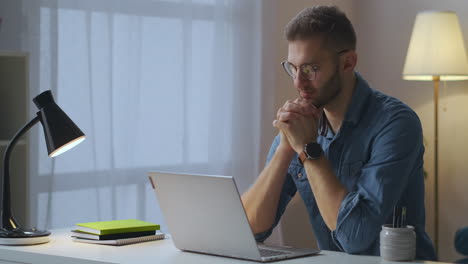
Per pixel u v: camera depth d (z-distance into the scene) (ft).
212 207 6.04
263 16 12.82
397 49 14.93
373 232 6.36
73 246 6.79
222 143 12.22
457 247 11.84
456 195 14.35
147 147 11.19
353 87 7.32
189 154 11.76
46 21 9.94
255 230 7.59
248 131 12.60
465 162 14.23
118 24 10.75
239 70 12.45
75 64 10.26
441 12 13.00
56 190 10.19
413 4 14.69
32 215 10.00
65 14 10.15
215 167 12.13
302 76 7.00
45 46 9.93
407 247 5.92
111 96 10.63
